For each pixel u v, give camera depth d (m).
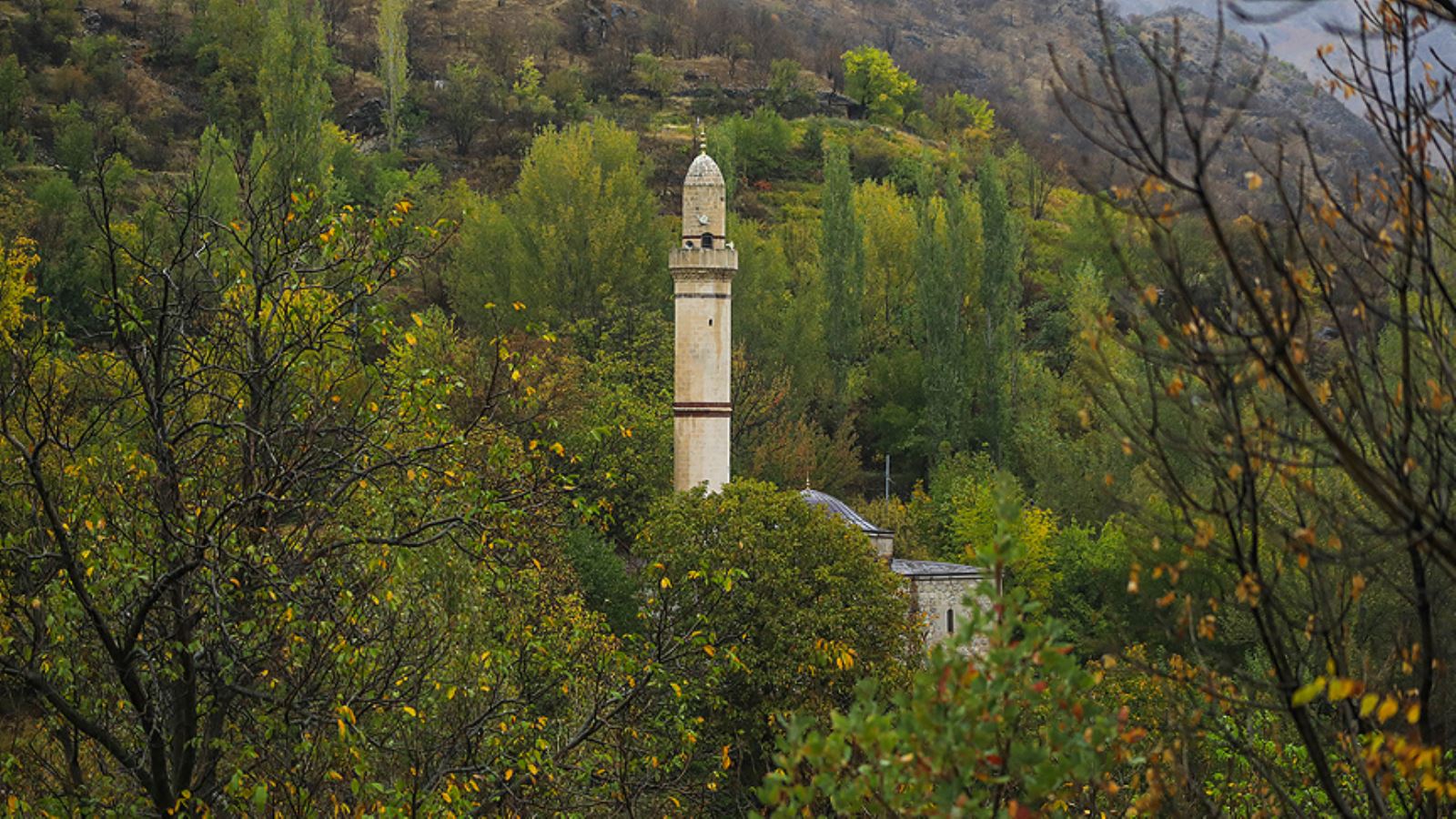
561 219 117.88
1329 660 13.14
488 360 81.69
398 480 24.39
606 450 84.31
